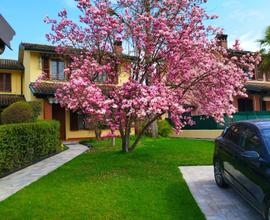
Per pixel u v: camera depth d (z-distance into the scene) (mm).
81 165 11219
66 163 11938
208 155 12656
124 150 13312
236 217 6145
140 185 8273
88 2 11352
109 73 11836
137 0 11891
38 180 9117
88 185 8336
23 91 23922
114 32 11461
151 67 11430
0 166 9992
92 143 18828
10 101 22000
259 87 27578
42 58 22438
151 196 7352
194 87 11383
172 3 11414
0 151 9984
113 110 10547
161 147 14914
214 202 7035
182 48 10500
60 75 22609
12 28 9375
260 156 5621
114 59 12414
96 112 9453
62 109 23000
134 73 11805
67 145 19438
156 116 12641
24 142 11945
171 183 8492
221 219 6055
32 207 6660
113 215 6184
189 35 10750
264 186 5172
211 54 11375
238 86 11125
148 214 6227
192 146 15398
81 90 9789
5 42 8914
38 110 19891
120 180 8820
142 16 10773
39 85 20875
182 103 11555
